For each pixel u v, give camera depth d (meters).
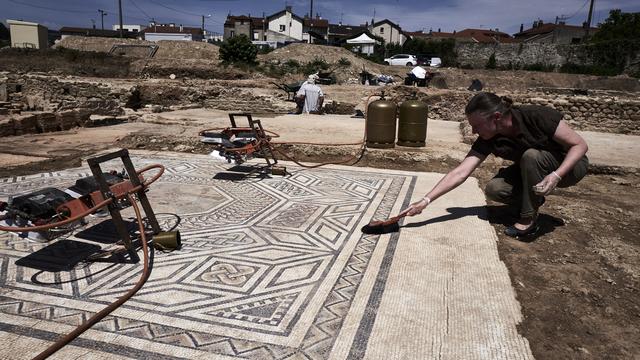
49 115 9.79
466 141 8.01
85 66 25.55
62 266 3.17
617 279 3.17
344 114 13.65
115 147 7.78
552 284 3.01
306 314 2.57
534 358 2.20
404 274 3.05
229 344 2.30
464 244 3.55
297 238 3.73
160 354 2.22
